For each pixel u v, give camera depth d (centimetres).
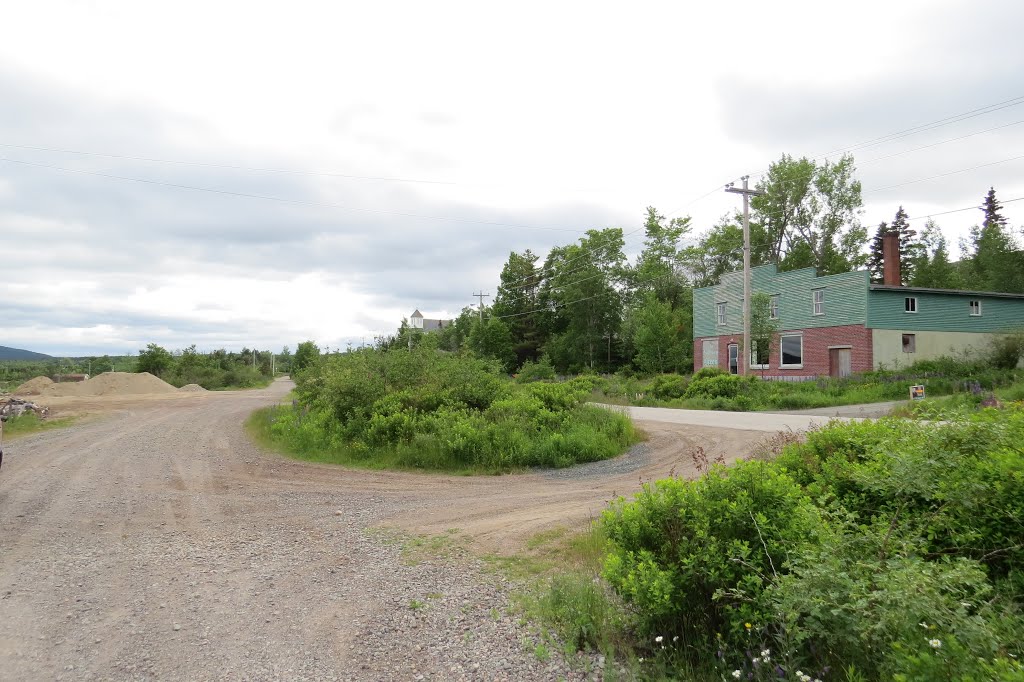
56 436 1756
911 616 278
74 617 473
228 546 666
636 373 4581
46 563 606
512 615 450
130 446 1523
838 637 302
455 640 416
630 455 1244
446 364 1669
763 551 364
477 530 712
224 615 476
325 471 1152
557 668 366
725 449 1223
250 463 1252
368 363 1769
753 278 3591
